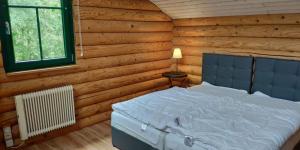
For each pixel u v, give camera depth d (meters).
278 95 3.24
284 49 3.30
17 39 2.85
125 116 2.69
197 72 4.39
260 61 3.37
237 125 2.28
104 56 3.65
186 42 4.49
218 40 4.00
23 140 2.91
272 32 3.37
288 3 2.94
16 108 2.76
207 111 2.65
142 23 4.11
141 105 2.82
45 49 3.12
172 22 4.66
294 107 2.81
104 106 3.79
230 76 3.72
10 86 2.76
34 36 2.99
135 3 3.92
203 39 4.21
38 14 2.98
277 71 3.22
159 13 4.37
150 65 4.41
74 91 3.35
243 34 3.68
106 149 2.90
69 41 3.28
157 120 2.39
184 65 4.59
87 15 3.33
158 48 4.50
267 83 3.33
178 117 2.42
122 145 2.79
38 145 3.02
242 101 3.01
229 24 3.82
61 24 3.23
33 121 2.88
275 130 2.16
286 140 2.11
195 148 2.00
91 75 3.52
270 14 3.35
